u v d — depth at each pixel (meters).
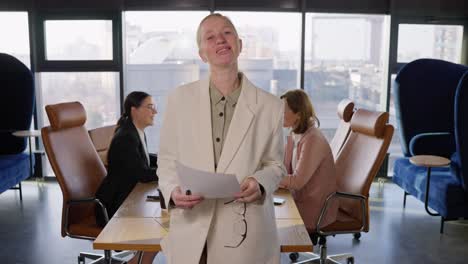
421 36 5.69
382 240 3.95
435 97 5.08
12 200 5.01
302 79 5.71
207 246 1.71
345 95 5.83
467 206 3.91
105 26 5.55
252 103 1.68
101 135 4.13
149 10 5.53
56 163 2.76
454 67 5.12
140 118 3.13
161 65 5.71
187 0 5.49
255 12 5.59
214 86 1.72
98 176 3.18
